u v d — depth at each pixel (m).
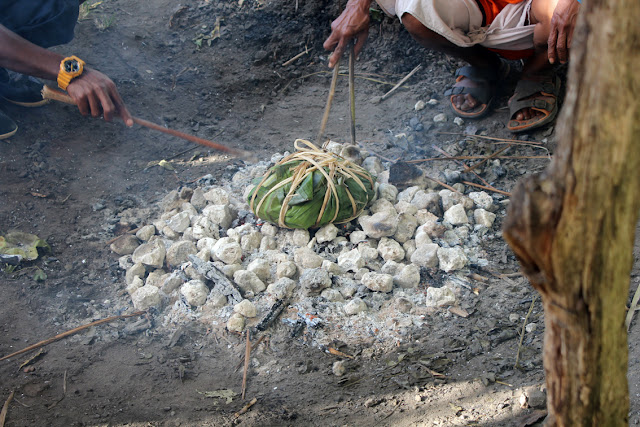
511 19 3.41
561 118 1.13
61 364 2.45
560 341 1.26
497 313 2.62
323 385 2.34
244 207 3.28
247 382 2.38
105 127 3.98
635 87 1.05
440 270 2.87
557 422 1.36
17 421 2.19
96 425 2.17
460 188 3.37
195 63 4.70
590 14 1.04
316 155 3.02
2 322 2.64
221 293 2.72
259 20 4.95
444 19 3.43
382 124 4.08
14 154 3.62
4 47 2.91
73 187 3.53
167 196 3.36
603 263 1.17
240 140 4.02
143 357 2.50
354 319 2.63
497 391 2.21
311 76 4.65
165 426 2.17
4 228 3.18
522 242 1.15
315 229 3.06
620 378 1.30
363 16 3.22
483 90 3.89
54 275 2.93
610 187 1.11
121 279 2.94
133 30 4.84
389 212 3.08
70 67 2.96
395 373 2.37
